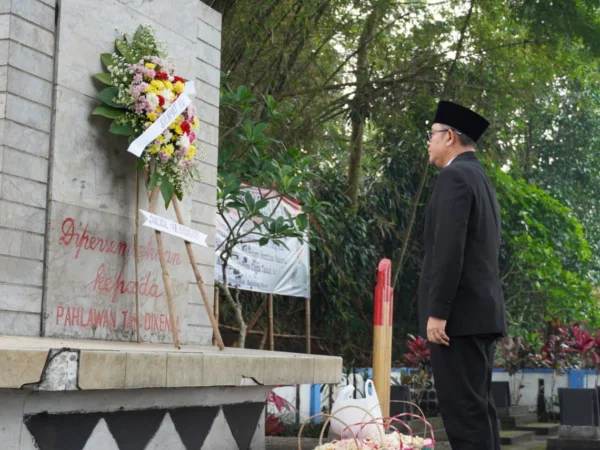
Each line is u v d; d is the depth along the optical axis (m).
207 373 3.88
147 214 4.48
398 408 8.37
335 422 4.79
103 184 4.60
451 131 4.59
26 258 4.14
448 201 4.25
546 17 10.93
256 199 8.70
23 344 3.27
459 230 4.20
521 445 10.54
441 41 11.88
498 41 11.88
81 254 4.44
